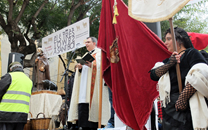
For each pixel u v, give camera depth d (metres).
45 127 5.91
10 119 4.68
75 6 14.48
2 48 15.07
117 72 4.23
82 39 6.71
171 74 2.56
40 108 6.52
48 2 15.27
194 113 2.17
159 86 2.61
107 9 4.65
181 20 13.35
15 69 5.34
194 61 2.39
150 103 3.72
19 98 4.90
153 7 2.99
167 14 2.82
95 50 5.46
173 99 2.44
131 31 4.20
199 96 2.22
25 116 4.94
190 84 2.24
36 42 8.09
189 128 2.25
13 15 14.24
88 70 5.20
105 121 4.73
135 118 3.90
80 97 5.04
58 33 7.42
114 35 4.48
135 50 4.08
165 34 2.86
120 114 3.94
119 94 4.09
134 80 3.95
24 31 16.39
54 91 7.05
